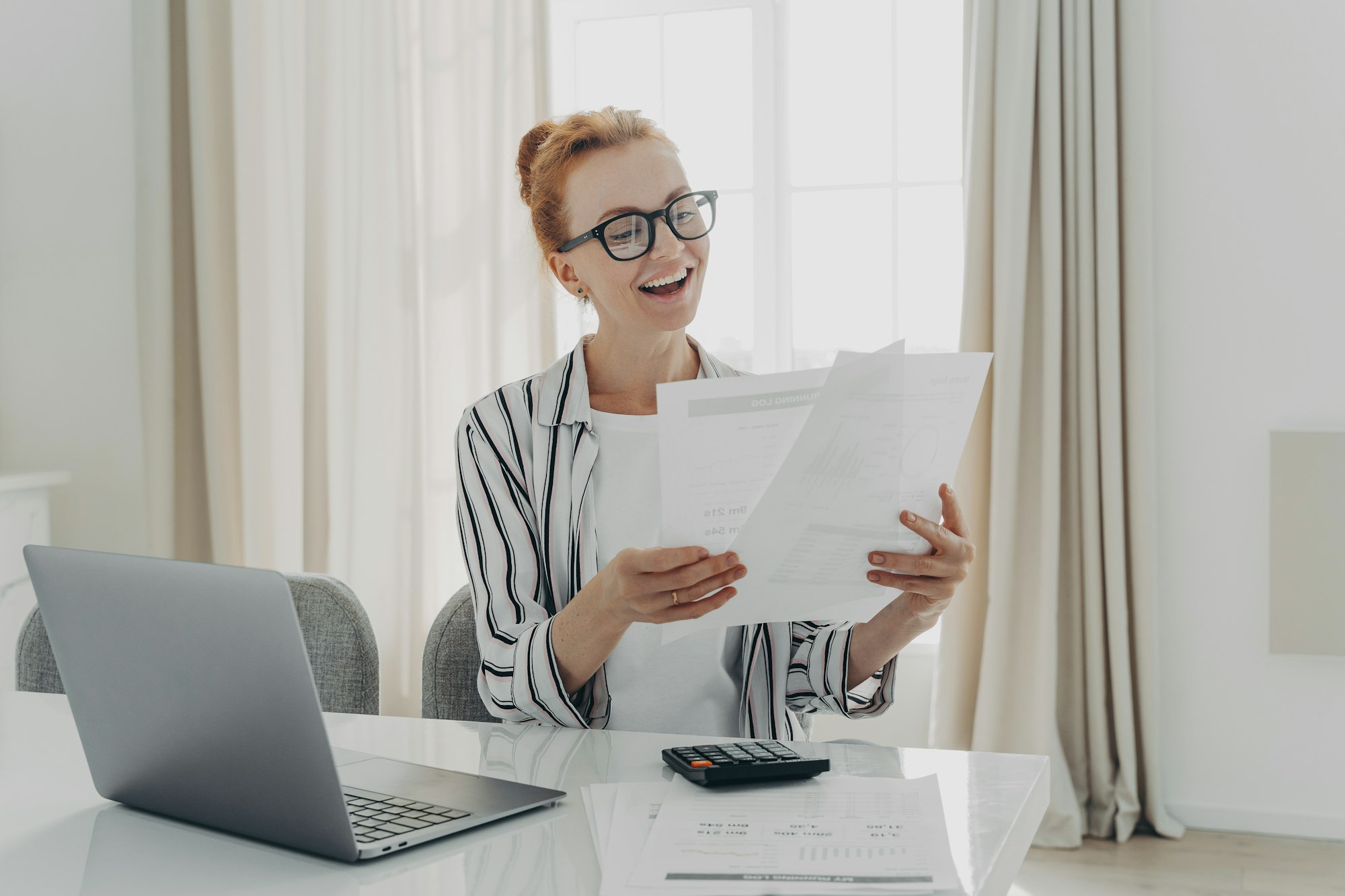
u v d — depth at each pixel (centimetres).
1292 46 256
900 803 78
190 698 73
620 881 65
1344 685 256
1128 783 255
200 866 70
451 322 295
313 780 69
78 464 315
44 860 72
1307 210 256
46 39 313
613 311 128
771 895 62
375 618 287
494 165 285
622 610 100
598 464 131
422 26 291
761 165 301
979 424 267
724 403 90
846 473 94
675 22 304
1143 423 256
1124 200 258
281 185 289
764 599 99
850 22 299
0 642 273
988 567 268
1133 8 255
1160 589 267
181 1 294
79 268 314
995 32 262
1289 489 254
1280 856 246
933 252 298
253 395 291
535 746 99
